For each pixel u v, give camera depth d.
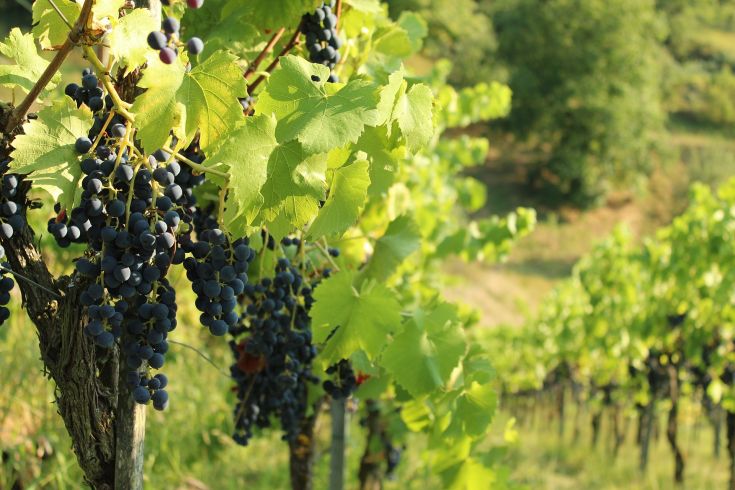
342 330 2.86
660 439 14.70
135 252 1.90
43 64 2.32
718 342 9.66
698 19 75.88
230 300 2.05
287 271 2.95
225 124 1.96
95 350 2.09
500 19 59.72
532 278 37.69
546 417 17.30
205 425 7.50
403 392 3.65
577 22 52.97
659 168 52.84
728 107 59.25
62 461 5.02
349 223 2.34
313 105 2.11
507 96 8.26
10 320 5.70
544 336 15.55
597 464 12.11
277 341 3.07
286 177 2.07
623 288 11.41
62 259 5.89
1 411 5.33
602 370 12.42
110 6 1.88
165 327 1.96
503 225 7.05
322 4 2.79
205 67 1.95
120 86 2.05
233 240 2.05
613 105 49.72
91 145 1.94
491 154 52.41
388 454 6.20
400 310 2.84
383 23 3.71
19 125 1.97
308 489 4.70
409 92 2.49
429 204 7.21
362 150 2.49
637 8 53.41
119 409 2.10
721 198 9.93
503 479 3.84
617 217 48.06
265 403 3.42
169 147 2.11
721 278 9.62
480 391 3.21
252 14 2.86
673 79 61.47
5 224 1.95
